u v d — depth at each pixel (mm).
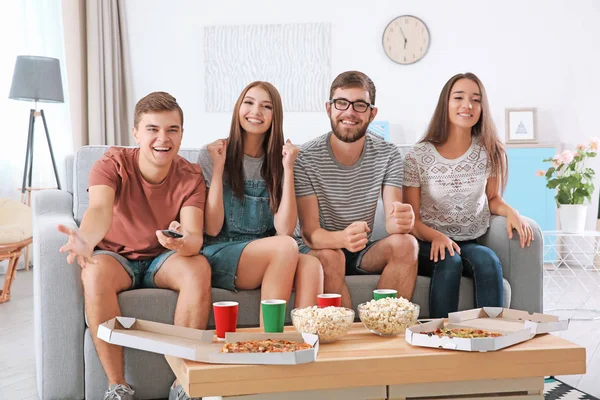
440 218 2729
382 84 6238
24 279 5273
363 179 2607
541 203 5812
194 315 2199
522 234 2570
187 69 6414
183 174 2420
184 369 1582
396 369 1629
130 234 2357
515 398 1681
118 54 6316
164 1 6387
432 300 2459
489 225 2742
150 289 2277
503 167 2795
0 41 5660
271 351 1598
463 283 2514
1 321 3748
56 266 2191
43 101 5371
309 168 2549
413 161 2736
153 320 2242
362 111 2500
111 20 6273
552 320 1897
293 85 6324
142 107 2318
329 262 2387
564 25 6059
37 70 5223
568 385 2500
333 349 1712
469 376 1650
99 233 2195
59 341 2195
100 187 2270
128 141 6414
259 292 2361
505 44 6113
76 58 6027
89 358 2203
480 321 1938
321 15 6281
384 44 6207
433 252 2514
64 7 5895
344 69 6273
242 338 1745
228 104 6391
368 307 1899
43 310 2186
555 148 5789
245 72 6363
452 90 2717
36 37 5863
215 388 1543
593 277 5285
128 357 2193
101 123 6145
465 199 2707
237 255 2320
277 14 6316
